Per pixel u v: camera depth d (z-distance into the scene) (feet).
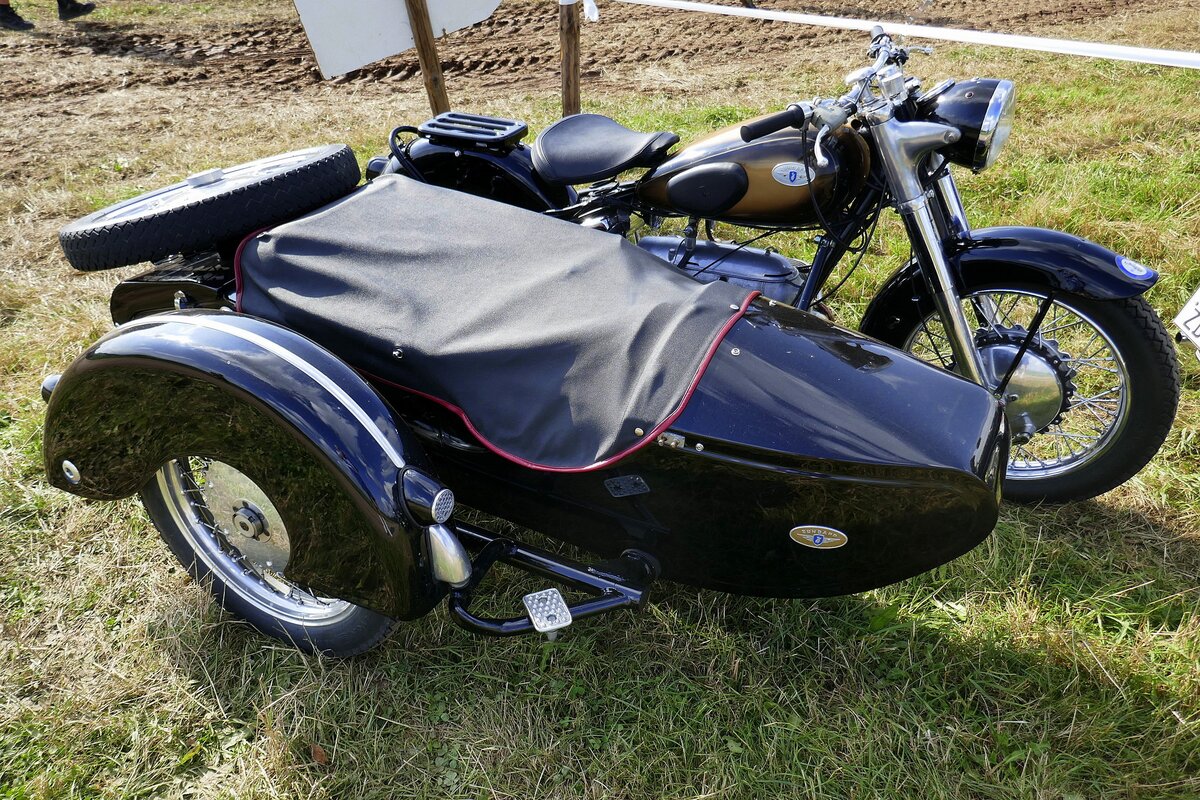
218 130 20.16
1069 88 20.27
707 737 6.81
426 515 5.97
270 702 7.14
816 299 9.07
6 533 8.98
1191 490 9.02
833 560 6.36
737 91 21.62
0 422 10.61
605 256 7.14
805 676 7.26
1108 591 7.91
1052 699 6.98
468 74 24.53
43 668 7.57
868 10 29.30
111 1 35.14
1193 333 7.72
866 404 6.04
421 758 6.79
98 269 7.61
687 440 5.92
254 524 7.11
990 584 8.01
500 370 6.40
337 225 7.61
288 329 6.55
